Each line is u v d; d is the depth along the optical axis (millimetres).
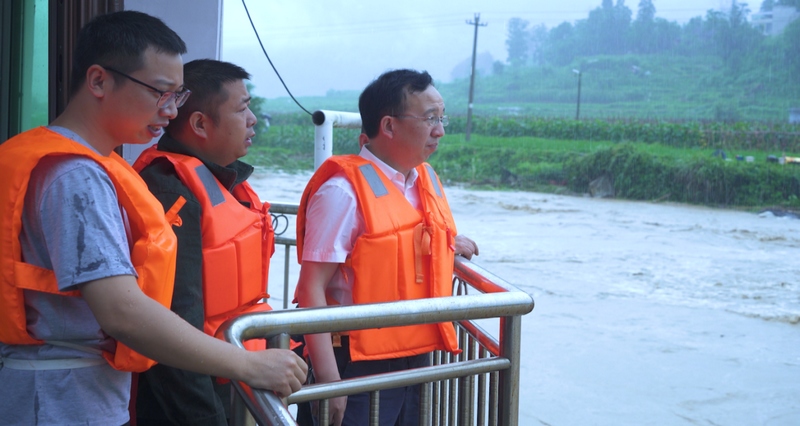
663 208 25219
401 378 1581
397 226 1968
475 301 1611
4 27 3572
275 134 45875
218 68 1992
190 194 1795
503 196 26812
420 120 2045
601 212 21781
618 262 11461
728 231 16859
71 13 2965
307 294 1943
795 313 7855
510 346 1717
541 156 35219
